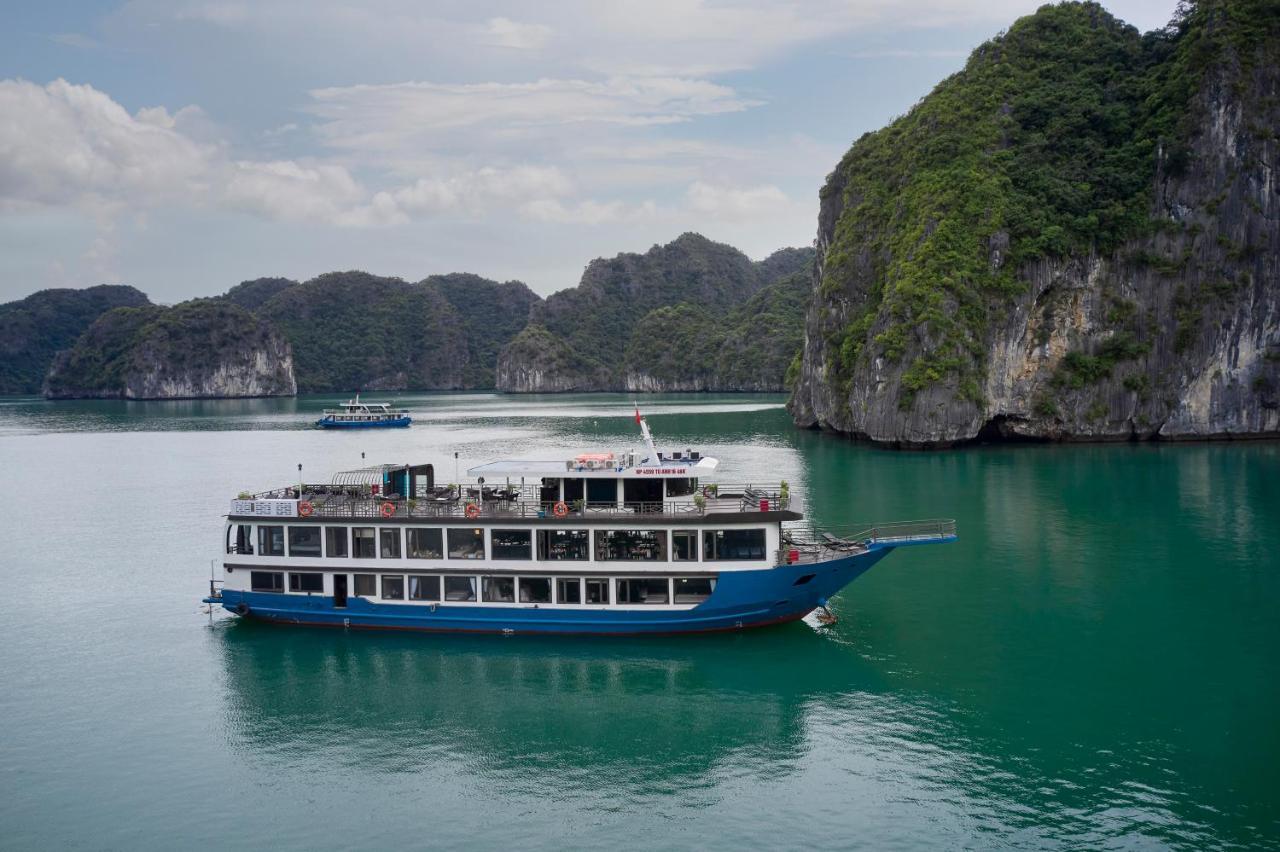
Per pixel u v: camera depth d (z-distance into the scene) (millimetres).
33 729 31656
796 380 169250
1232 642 37906
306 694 33562
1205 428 111250
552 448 117938
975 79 129750
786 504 37875
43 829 25500
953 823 24734
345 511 39062
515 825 25203
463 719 31406
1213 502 68312
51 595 48000
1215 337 109625
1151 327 111562
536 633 38094
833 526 60188
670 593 37125
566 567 37000
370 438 141000
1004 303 111312
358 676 34906
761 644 37531
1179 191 111312
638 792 26766
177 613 44375
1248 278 108625
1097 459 95250
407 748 29594
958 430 108125
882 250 126438
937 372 107062
